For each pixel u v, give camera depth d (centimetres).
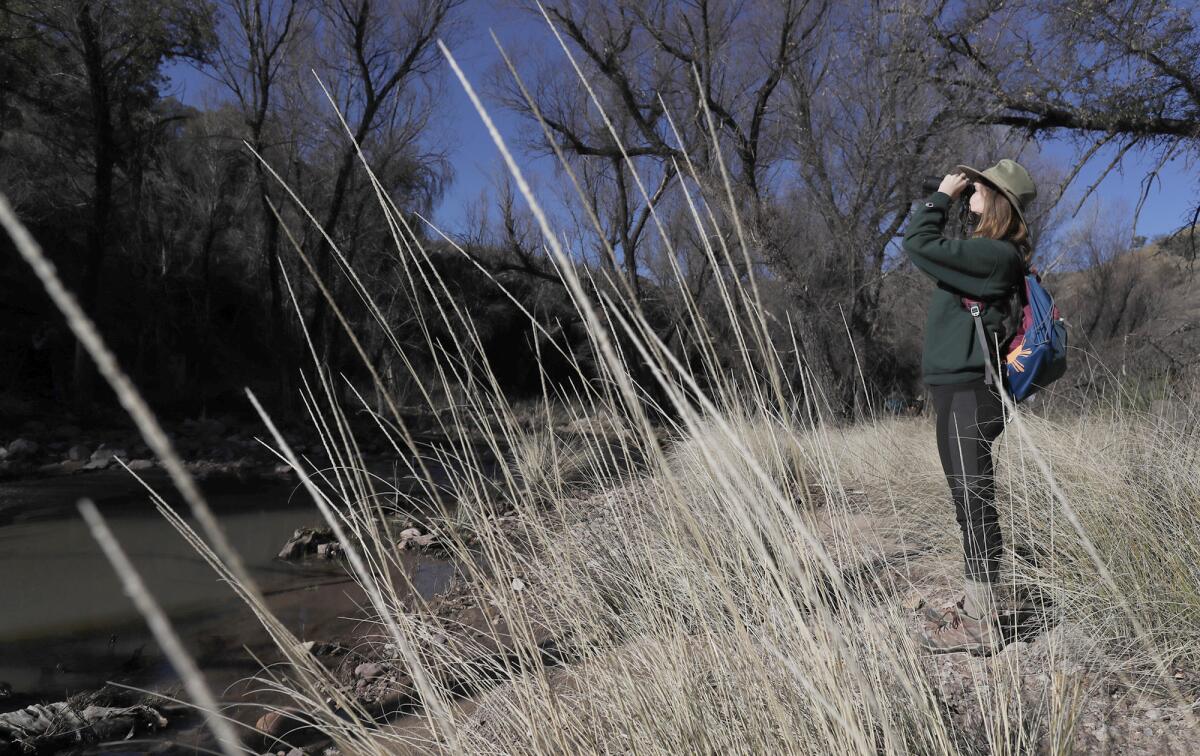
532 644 145
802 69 1109
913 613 223
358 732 137
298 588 446
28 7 1269
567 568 169
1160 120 746
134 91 1552
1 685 304
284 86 1535
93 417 1343
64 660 338
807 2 1063
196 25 1378
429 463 924
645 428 112
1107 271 1653
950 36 942
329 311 1599
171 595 440
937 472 357
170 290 1858
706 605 156
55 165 1573
